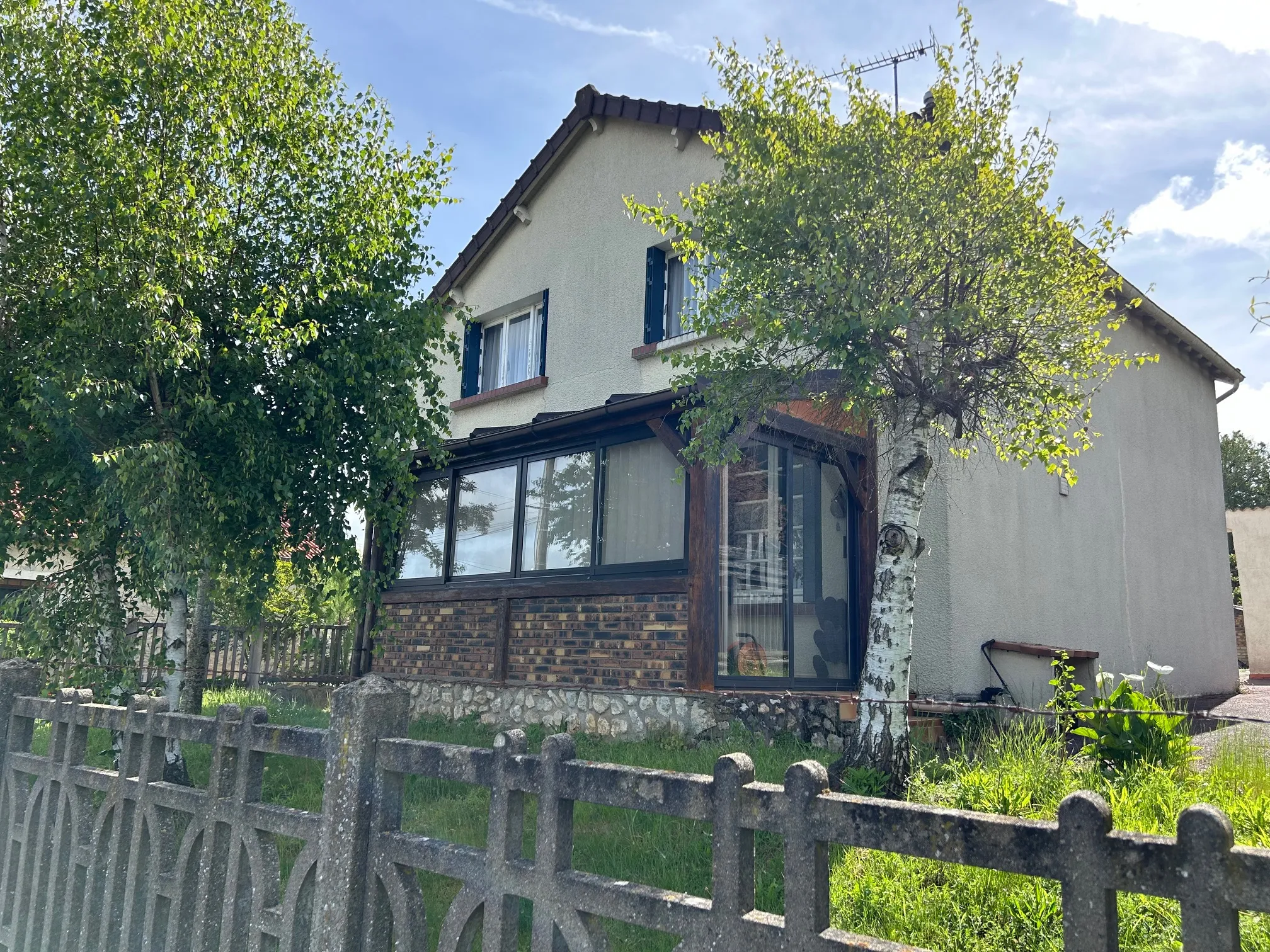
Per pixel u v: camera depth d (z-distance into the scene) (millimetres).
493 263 13867
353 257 6902
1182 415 13570
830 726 7105
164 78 6043
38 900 3527
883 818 1635
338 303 6773
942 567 8523
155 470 5727
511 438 9461
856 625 8906
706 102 6906
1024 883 3678
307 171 6699
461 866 2223
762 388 6406
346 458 7020
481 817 5410
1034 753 5684
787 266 6078
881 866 3990
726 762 1843
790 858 1727
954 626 8461
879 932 3539
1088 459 11180
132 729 3248
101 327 5758
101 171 5773
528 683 8914
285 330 6242
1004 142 6172
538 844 2098
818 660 8555
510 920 2137
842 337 5844
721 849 1815
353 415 7047
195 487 5953
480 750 2258
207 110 6230
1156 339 13086
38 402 5559
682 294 11273
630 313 11594
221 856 2822
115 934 3105
